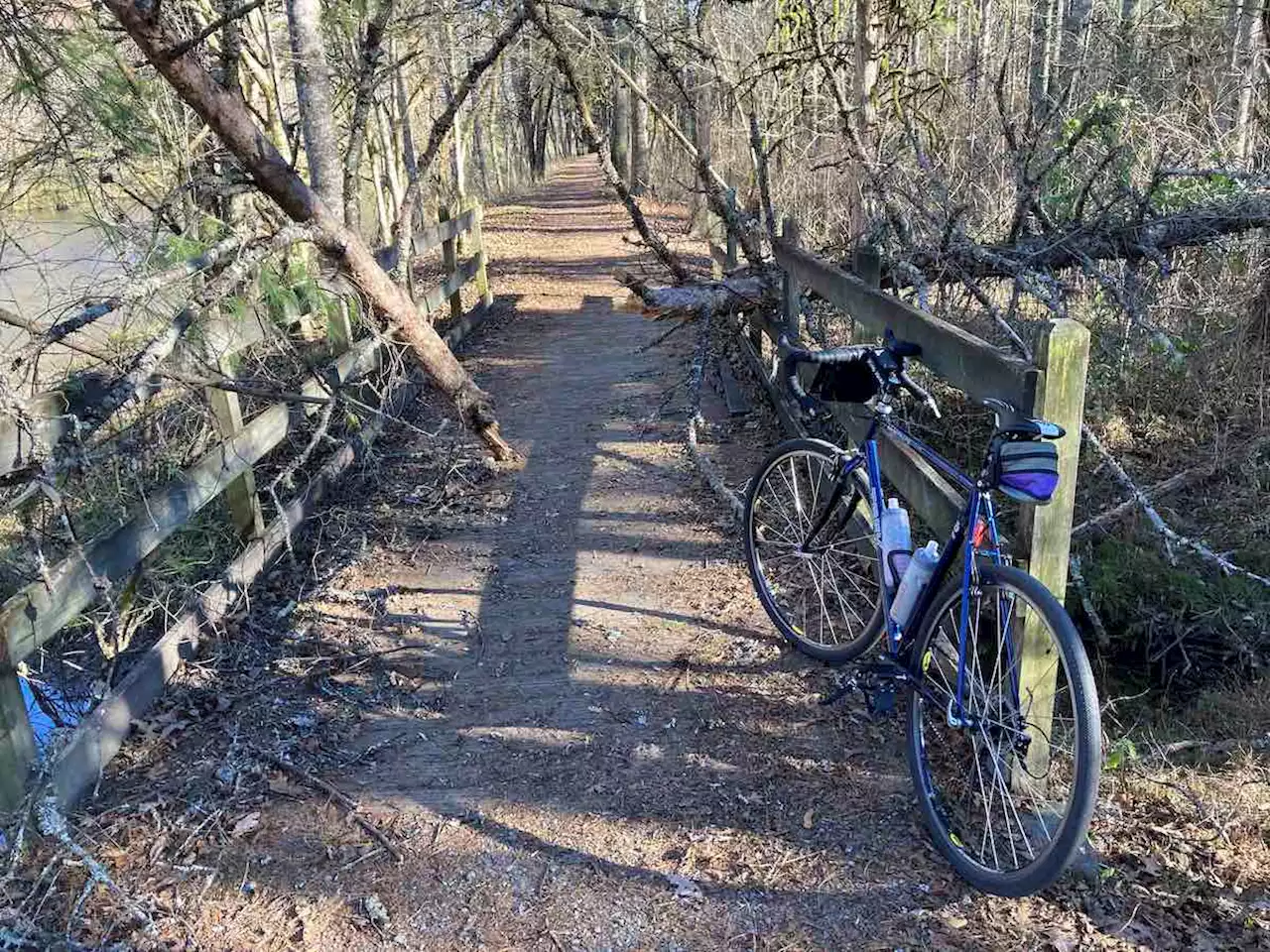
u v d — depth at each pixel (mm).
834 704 3342
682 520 5000
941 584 2814
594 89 10609
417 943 2449
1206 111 7617
